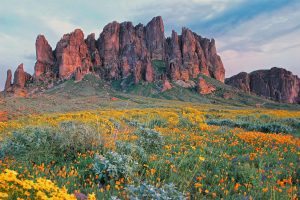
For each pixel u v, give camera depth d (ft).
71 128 36.91
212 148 41.01
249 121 83.41
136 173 28.22
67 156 33.14
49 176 25.77
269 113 125.59
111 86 573.33
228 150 41.55
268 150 41.52
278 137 50.60
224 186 27.58
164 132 55.16
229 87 633.20
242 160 36.50
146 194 20.66
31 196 13.91
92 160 29.43
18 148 31.50
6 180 12.57
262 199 24.98
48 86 569.23
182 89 555.28
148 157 33.91
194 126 66.95
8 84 573.33
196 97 525.75
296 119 90.74
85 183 23.89
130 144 35.63
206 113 114.73
